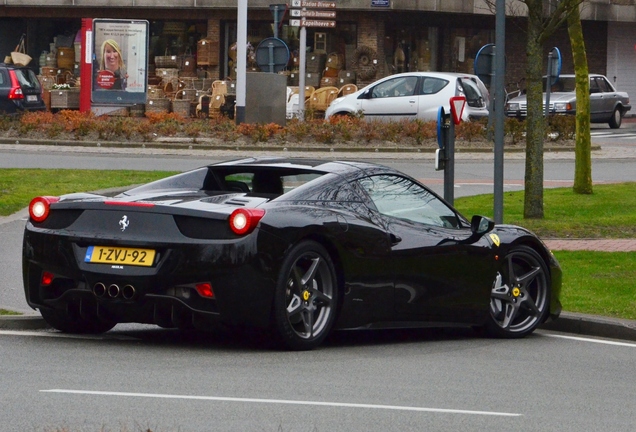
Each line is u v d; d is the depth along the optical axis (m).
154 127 43.66
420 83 46.78
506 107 54.72
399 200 14.52
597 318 15.76
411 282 14.16
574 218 26.20
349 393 10.94
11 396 10.34
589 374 12.62
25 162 36.22
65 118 44.47
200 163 37.25
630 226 25.34
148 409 9.91
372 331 15.66
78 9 62.28
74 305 13.31
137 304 12.70
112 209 12.93
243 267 12.45
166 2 60.59
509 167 38.84
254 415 9.80
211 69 61.44
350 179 14.06
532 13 24.83
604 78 58.81
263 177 14.21
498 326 15.20
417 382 11.70
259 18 60.94
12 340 13.57
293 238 12.84
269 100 46.09
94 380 11.17
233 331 14.67
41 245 13.20
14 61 62.97
